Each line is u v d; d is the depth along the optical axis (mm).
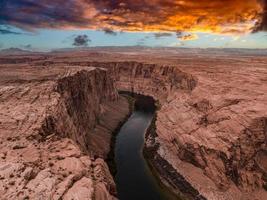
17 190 33844
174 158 74125
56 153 45219
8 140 46750
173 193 65000
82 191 35719
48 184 35656
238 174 60219
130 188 66250
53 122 55625
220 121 71500
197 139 70812
